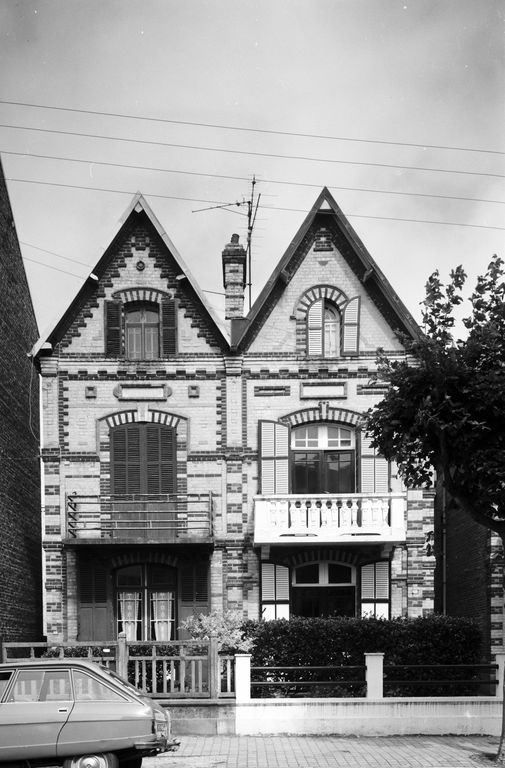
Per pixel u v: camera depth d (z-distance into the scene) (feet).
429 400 41.01
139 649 54.85
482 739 47.75
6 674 37.32
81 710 36.22
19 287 73.56
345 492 67.26
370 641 54.60
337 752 43.45
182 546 65.00
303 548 66.08
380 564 66.23
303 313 68.80
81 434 67.05
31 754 35.76
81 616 64.95
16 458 70.74
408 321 67.77
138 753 36.65
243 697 49.21
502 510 43.70
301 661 54.19
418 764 40.19
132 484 66.80
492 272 43.34
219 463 67.05
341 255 69.62
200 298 67.82
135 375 67.72
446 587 77.25
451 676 54.39
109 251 68.90
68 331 68.18
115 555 65.72
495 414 40.98
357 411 67.51
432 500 66.33
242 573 65.92
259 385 68.03
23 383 74.49
